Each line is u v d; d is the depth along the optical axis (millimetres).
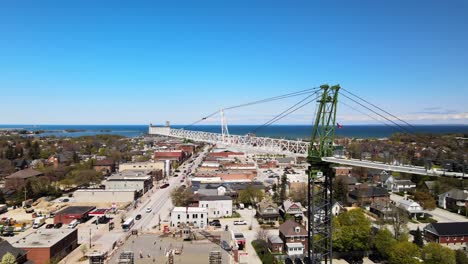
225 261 41250
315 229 44375
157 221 72750
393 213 63938
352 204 84375
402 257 47625
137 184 98750
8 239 61344
